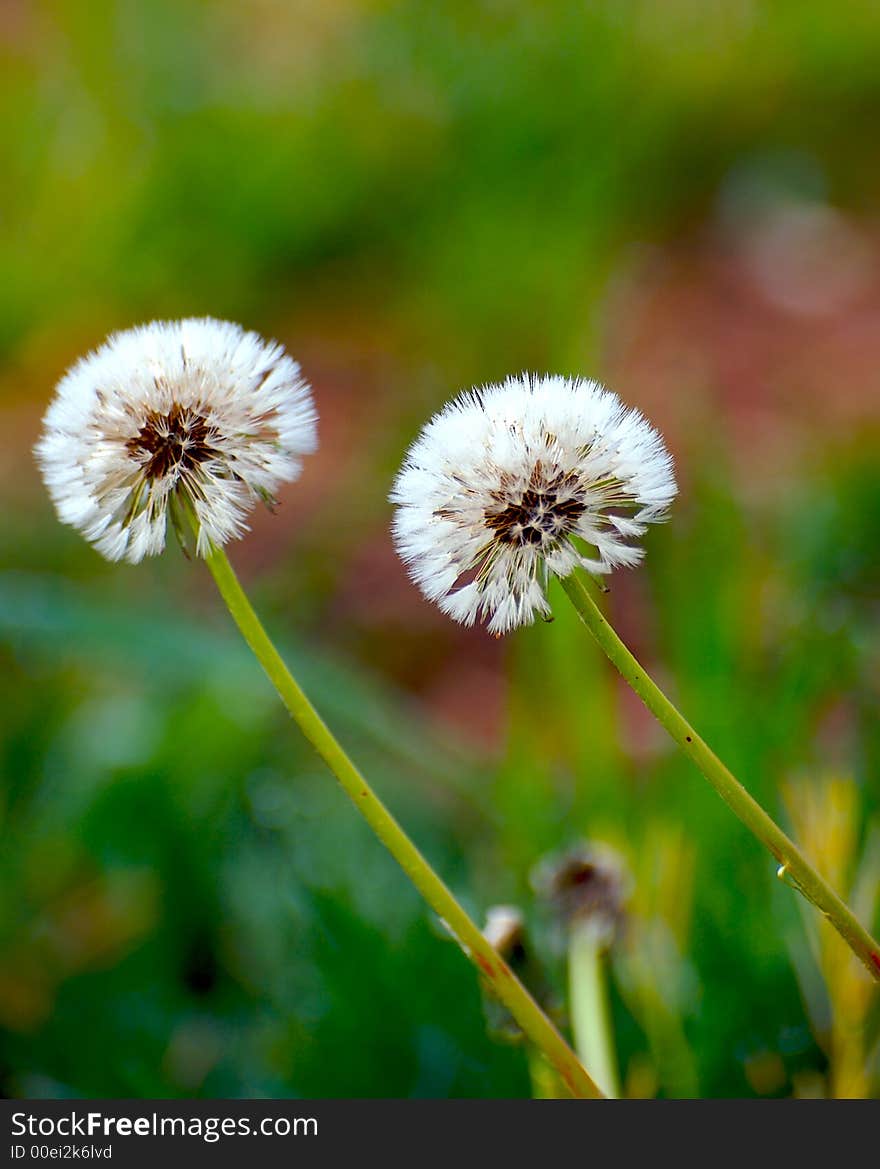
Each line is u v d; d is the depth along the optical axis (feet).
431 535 1.58
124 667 3.21
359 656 3.78
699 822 2.20
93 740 3.05
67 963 2.59
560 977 2.11
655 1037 2.04
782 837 1.55
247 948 2.55
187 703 3.06
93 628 2.83
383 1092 2.11
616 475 1.57
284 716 3.23
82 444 1.62
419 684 3.68
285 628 3.73
